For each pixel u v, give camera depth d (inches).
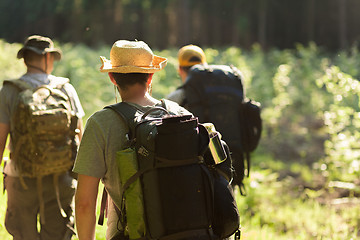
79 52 801.6
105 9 2421.3
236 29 2313.0
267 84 769.6
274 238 327.9
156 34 2409.0
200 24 2405.3
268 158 628.4
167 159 123.3
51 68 207.9
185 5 2267.5
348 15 2165.4
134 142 127.3
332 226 366.0
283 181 541.3
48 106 192.9
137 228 124.8
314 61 922.1
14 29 2586.1
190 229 123.5
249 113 240.5
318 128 721.0
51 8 2470.5
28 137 191.3
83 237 130.2
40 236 202.8
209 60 770.8
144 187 124.3
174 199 122.6
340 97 502.6
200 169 125.9
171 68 708.0
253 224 360.5
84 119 516.7
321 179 539.5
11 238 226.5
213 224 128.3
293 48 2367.1
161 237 122.9
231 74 245.1
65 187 198.4
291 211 416.5
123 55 133.3
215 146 129.4
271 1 2338.8
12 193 201.5
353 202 438.9
